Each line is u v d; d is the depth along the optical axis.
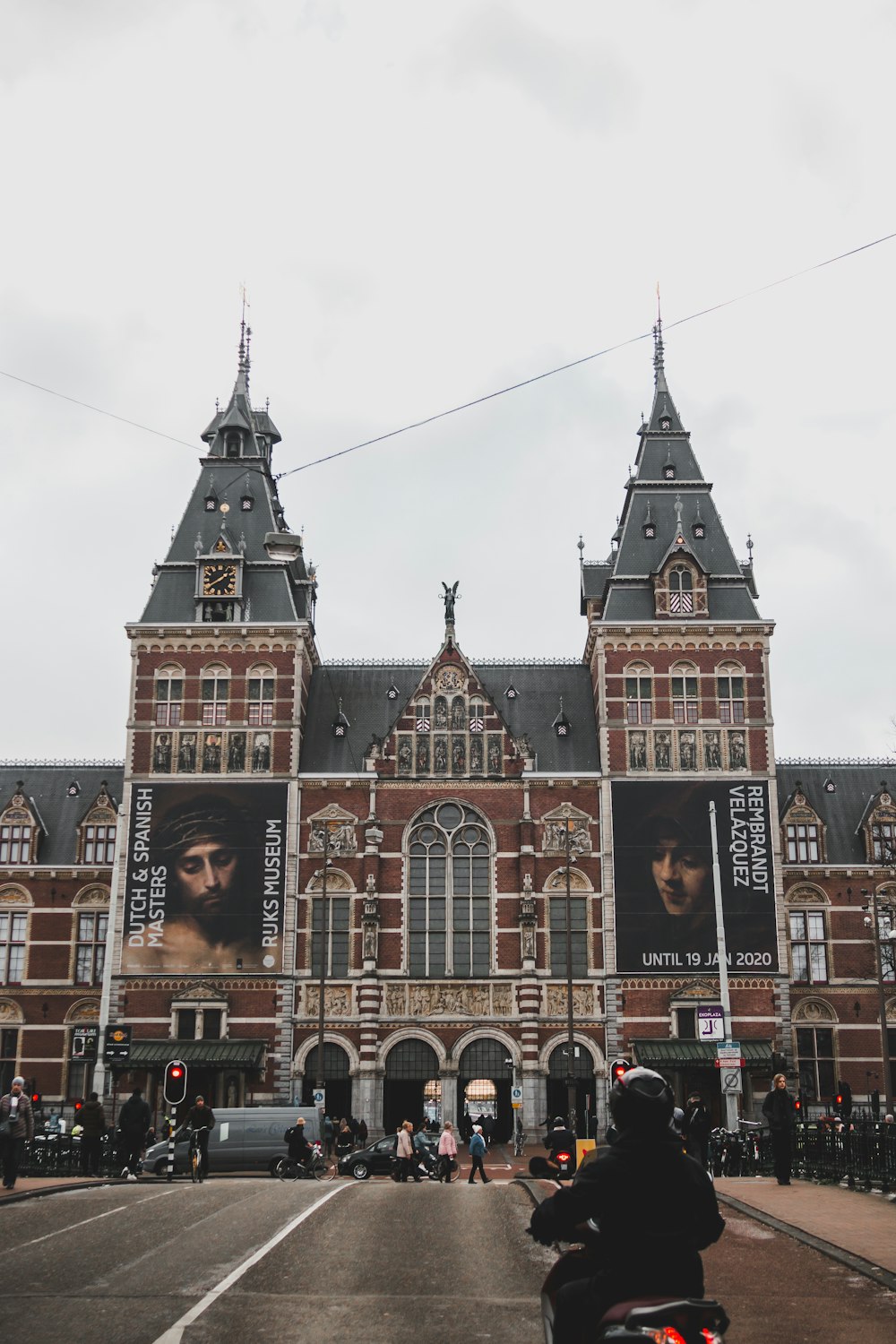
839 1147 32.62
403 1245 21.70
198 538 82.62
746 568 84.56
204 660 79.81
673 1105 10.52
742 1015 73.88
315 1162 54.97
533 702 83.62
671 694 78.75
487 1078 74.75
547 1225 10.66
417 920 76.56
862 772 85.94
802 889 80.25
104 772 88.25
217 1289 17.61
